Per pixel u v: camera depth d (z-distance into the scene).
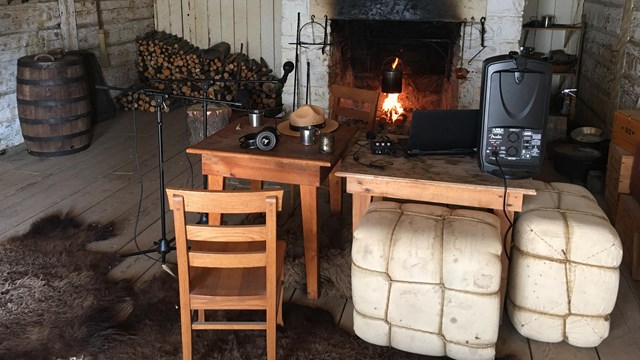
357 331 2.41
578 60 5.49
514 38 4.34
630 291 2.86
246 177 2.68
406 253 2.21
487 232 2.22
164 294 2.77
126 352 2.37
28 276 2.88
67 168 4.49
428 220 2.33
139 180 4.25
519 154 2.31
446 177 2.33
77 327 2.50
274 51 6.39
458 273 2.16
